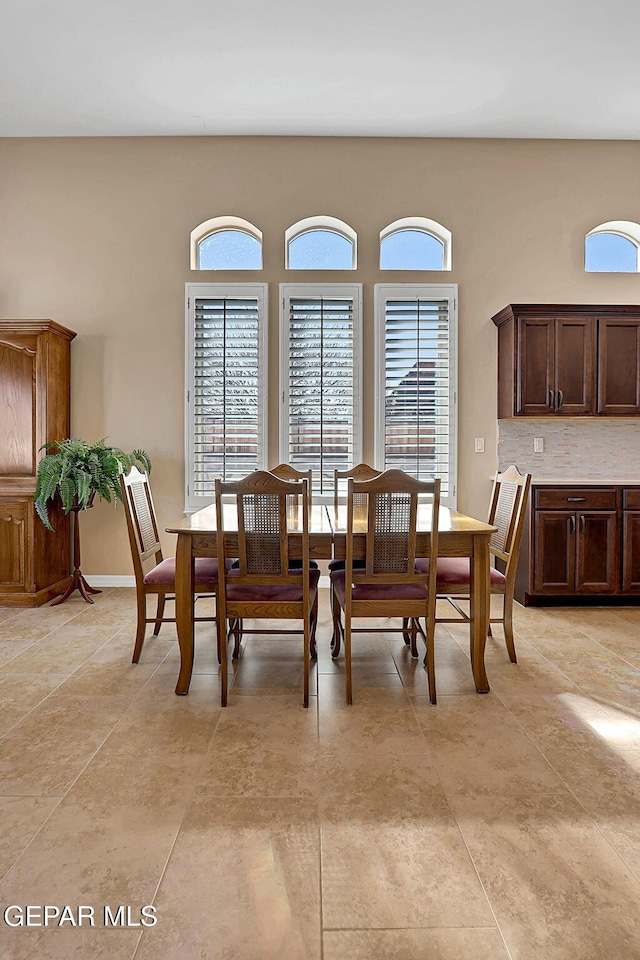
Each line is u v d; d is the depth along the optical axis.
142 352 4.16
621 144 4.17
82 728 2.05
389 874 1.34
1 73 3.38
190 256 4.15
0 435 3.70
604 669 2.63
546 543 3.61
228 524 2.51
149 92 3.59
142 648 2.91
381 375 4.14
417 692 2.38
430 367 4.14
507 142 4.15
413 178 4.14
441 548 2.37
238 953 1.13
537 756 1.87
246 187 4.13
